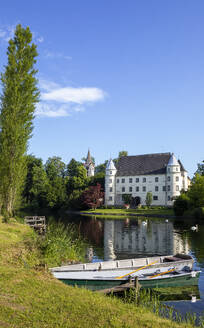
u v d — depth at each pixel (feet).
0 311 22.66
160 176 262.47
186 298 40.70
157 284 44.42
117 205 278.05
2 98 81.15
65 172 329.31
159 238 98.68
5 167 78.07
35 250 49.57
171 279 45.42
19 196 95.04
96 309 25.52
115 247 81.35
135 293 38.06
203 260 64.85
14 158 79.41
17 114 80.02
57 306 25.03
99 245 84.48
